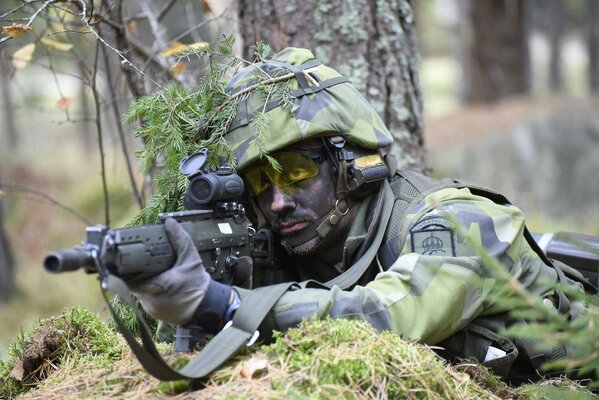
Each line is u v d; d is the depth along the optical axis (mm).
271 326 4324
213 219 4457
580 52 59625
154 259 3912
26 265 22812
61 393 4250
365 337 4121
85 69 7387
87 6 6699
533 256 5277
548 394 4395
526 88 32281
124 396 4016
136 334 5637
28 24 5504
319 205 5148
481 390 4410
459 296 4590
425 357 4191
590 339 3352
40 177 30734
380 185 5277
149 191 7637
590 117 24766
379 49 7379
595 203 23531
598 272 5973
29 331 5199
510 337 5035
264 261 5285
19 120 37656
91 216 26031
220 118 5195
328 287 4770
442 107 48531
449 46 62000
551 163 23969
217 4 8938
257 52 5629
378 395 3887
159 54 7547
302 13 7289
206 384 3980
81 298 19438
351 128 5156
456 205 4961
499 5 31766
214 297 4145
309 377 3881
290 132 5004
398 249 4992
